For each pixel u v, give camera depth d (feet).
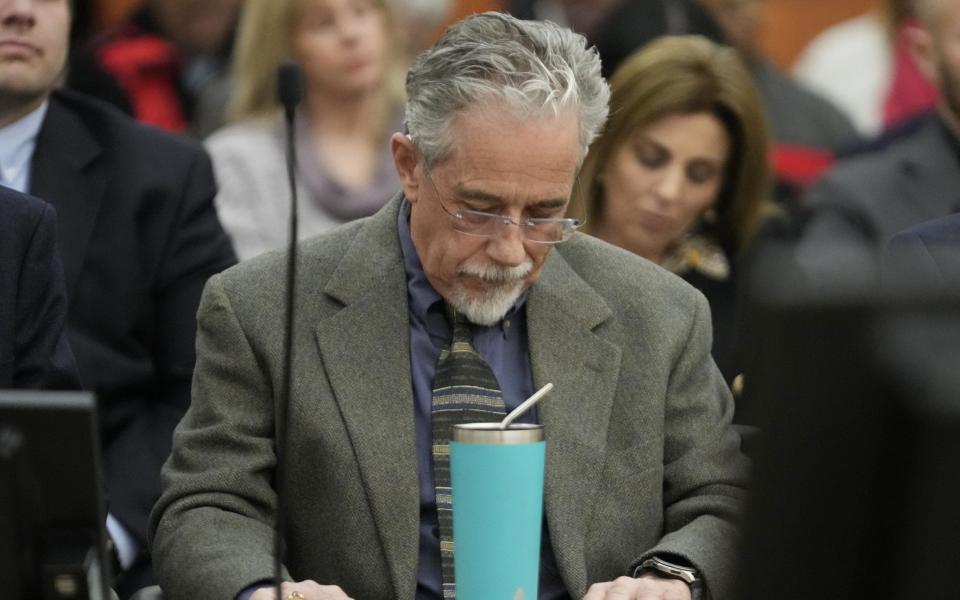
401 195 32.17
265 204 52.75
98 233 41.75
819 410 12.25
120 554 39.37
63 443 19.35
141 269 42.19
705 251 44.65
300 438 29.86
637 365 31.50
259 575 27.68
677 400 31.86
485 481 21.77
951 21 47.29
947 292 12.02
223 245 43.98
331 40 53.11
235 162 53.06
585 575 29.40
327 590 27.32
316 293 30.91
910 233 30.99
